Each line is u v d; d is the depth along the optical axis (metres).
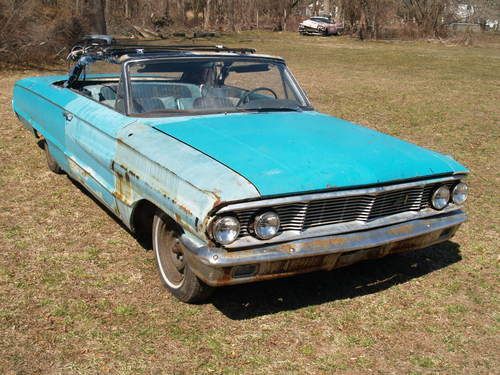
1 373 3.19
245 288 4.21
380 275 4.53
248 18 45.50
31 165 7.03
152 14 37.47
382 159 3.90
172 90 4.82
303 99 5.38
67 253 4.68
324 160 3.73
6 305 3.87
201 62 4.95
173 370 3.28
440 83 16.84
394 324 3.83
